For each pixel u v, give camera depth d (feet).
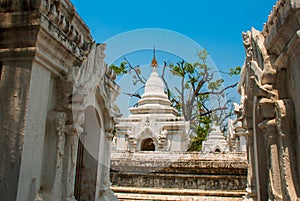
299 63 10.55
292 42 10.46
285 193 11.23
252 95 15.90
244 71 17.90
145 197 25.84
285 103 11.69
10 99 10.04
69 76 12.25
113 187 27.84
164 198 25.63
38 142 10.55
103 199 16.88
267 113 12.80
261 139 15.85
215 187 27.99
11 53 10.24
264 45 13.71
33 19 10.00
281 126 11.60
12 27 10.13
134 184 29.35
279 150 12.03
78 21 14.07
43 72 10.93
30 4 10.13
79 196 16.51
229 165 28.30
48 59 10.94
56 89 12.20
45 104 11.08
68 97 12.12
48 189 11.08
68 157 12.19
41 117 10.77
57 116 11.60
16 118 9.86
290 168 11.26
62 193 11.87
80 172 16.83
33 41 10.13
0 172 9.57
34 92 10.32
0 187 9.46
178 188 28.50
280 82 12.58
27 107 9.91
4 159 9.64
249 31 16.76
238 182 27.66
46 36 10.46
